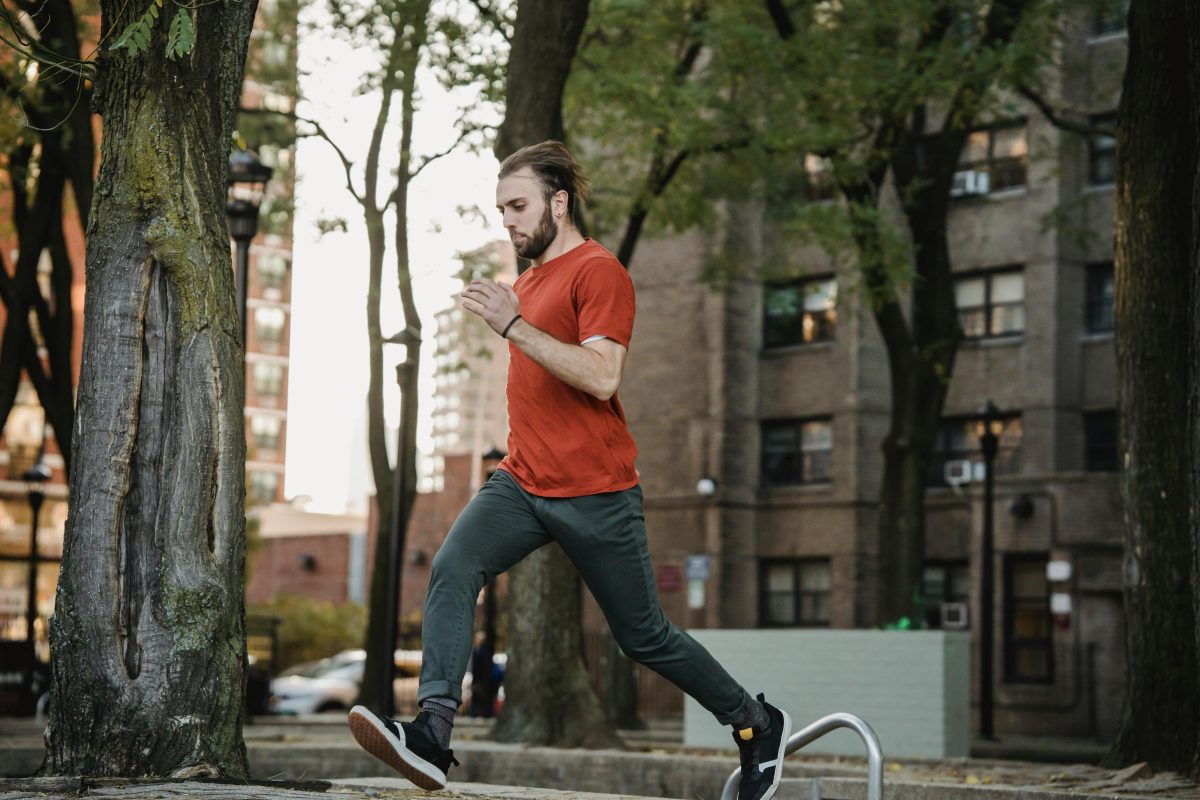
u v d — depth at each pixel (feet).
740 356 108.37
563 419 15.10
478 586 15.25
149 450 20.56
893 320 70.38
